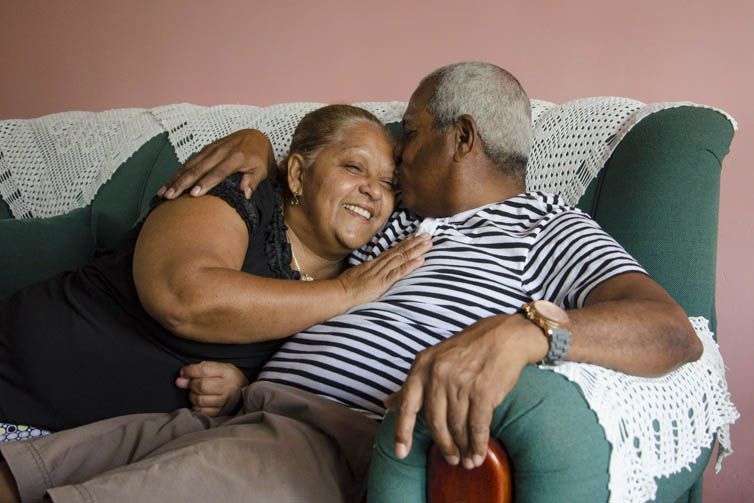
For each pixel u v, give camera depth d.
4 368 1.37
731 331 2.20
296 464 1.07
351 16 2.60
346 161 1.50
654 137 1.56
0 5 3.05
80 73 2.98
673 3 2.24
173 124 2.07
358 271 1.42
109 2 2.91
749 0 2.17
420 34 2.52
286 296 1.32
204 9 2.79
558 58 2.35
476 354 0.95
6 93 3.08
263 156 1.53
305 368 1.32
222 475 1.04
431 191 1.53
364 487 1.13
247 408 1.26
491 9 2.42
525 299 1.36
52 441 1.19
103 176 2.05
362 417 1.19
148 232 1.36
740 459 2.19
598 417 0.95
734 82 2.19
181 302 1.27
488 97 1.48
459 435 0.93
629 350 1.06
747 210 2.18
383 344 1.31
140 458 1.21
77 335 1.37
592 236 1.33
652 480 1.02
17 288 1.76
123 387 1.37
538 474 0.91
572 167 1.64
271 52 2.71
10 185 2.12
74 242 1.85
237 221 1.39
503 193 1.52
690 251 1.48
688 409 1.16
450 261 1.40
